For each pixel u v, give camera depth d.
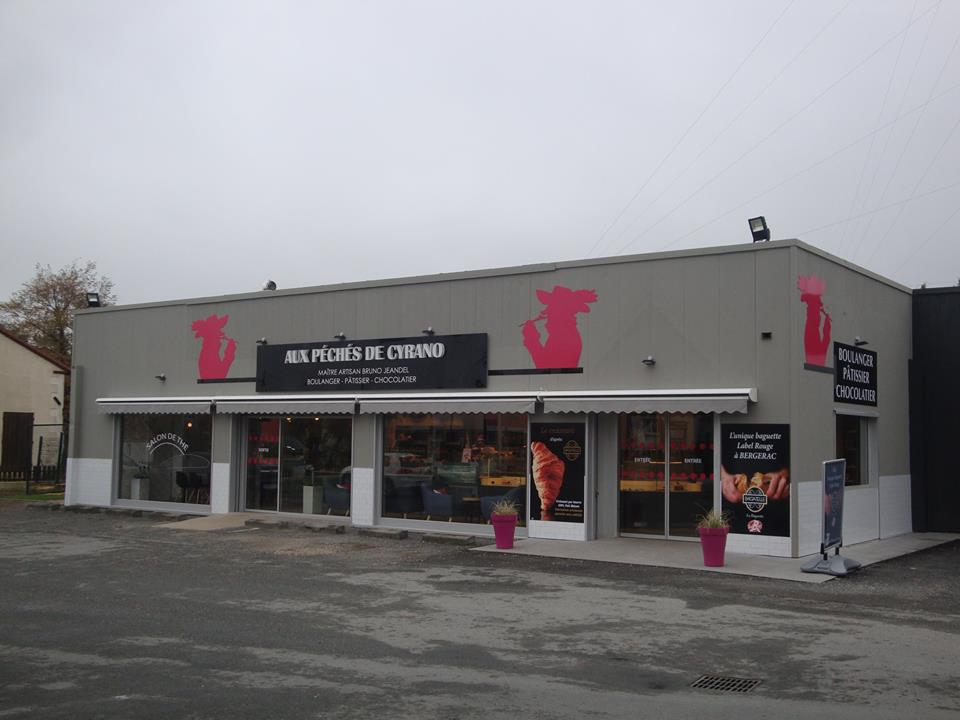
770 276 14.95
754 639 9.10
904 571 13.66
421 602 11.07
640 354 16.12
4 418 32.59
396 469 19.05
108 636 9.27
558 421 16.89
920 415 19.72
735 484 15.00
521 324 17.52
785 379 14.70
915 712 6.73
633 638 9.14
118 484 23.61
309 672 7.87
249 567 13.92
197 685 7.47
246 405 20.78
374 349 19.39
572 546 15.81
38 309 48.25
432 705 6.91
